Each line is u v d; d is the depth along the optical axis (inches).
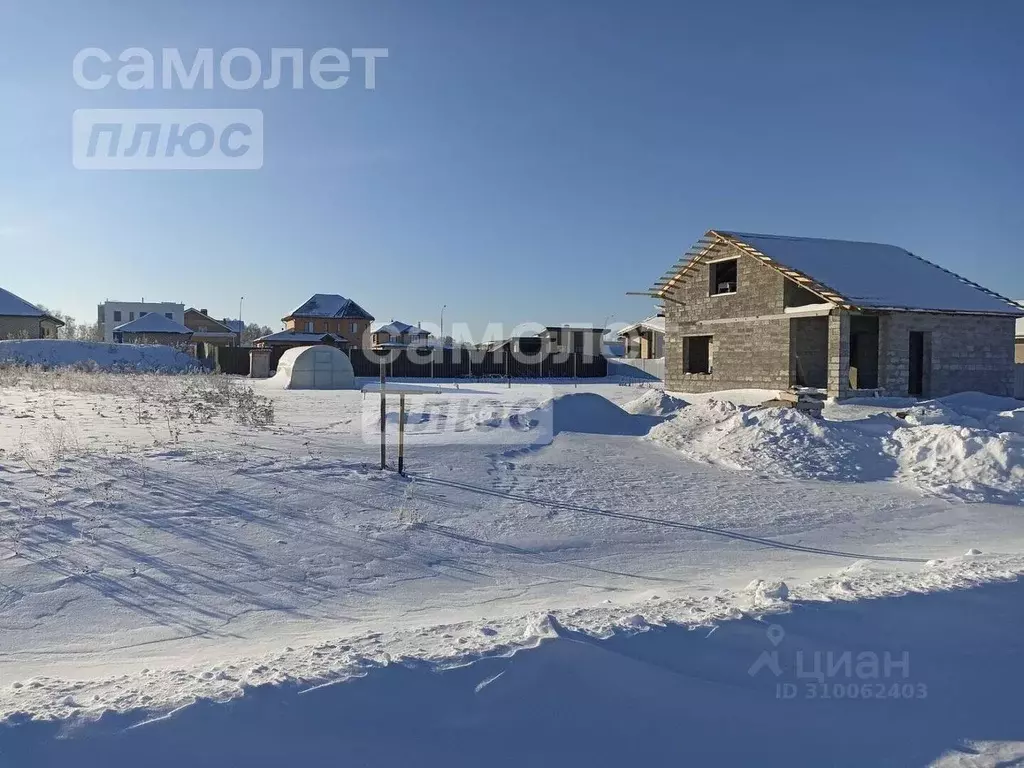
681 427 623.2
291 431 566.6
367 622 227.3
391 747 137.8
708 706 162.2
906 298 907.4
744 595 229.1
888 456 524.7
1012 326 965.2
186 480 366.6
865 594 219.5
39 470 369.1
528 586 268.5
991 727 171.9
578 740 147.1
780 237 1066.1
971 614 217.0
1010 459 477.4
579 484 433.1
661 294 1184.8
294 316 2790.4
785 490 447.5
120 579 250.5
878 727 165.9
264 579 260.2
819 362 1015.0
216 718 136.2
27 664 190.5
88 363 1498.5
